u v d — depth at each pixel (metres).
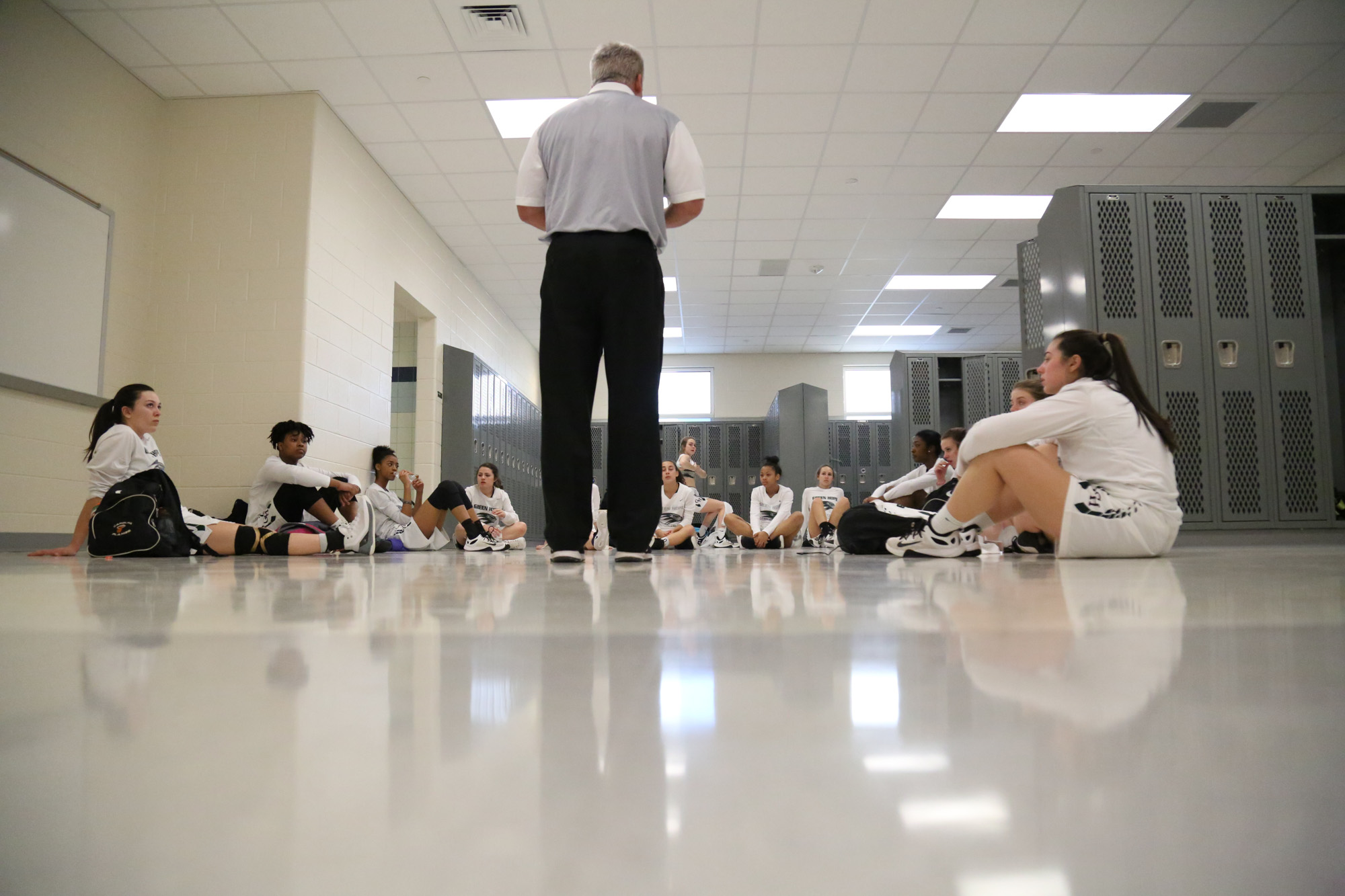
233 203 6.03
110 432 3.50
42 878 0.17
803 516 6.36
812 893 0.16
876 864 0.17
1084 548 2.38
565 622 0.72
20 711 0.34
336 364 6.43
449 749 0.28
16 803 0.22
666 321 12.38
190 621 0.72
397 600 0.98
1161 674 0.42
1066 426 2.46
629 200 2.25
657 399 2.34
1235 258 4.86
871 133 6.72
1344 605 0.84
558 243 2.28
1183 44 5.58
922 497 4.91
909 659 0.48
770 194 7.86
